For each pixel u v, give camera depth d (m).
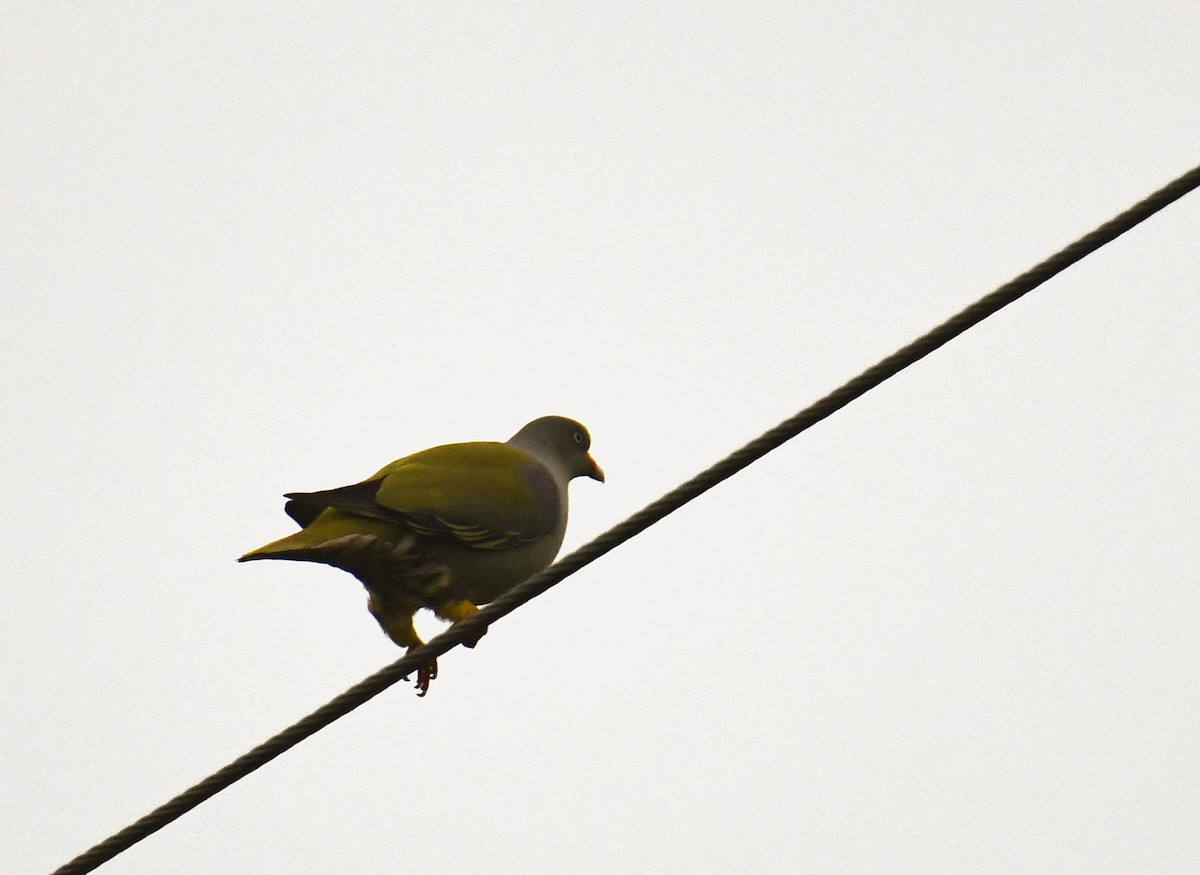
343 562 12.05
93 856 9.99
